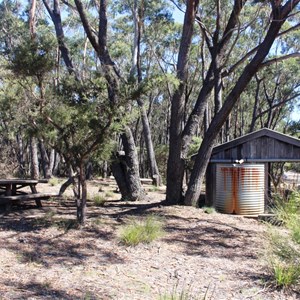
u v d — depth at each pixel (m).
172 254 5.68
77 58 21.84
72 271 4.83
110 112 6.43
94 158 7.10
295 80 26.11
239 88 9.13
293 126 28.25
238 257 5.61
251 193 9.55
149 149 18.44
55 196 10.95
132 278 4.64
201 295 4.12
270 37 8.83
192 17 9.48
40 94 6.67
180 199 9.85
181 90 9.59
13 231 6.66
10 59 6.49
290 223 4.94
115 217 8.02
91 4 17.80
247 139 9.92
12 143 25.25
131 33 24.03
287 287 4.36
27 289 4.16
